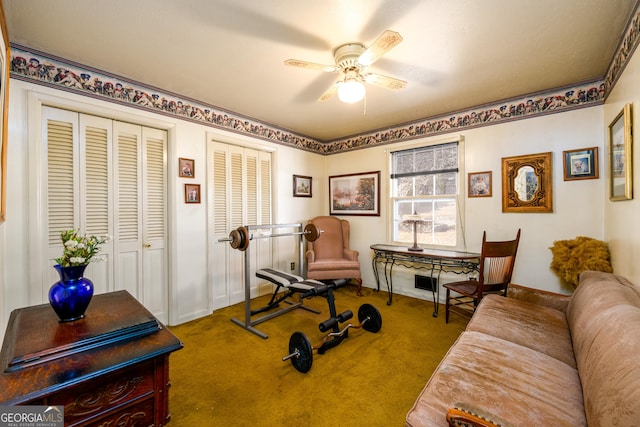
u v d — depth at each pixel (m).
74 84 2.25
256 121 3.68
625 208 1.89
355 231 4.42
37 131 2.09
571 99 2.65
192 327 2.83
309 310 3.25
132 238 2.67
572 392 1.17
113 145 2.54
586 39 1.92
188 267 3.01
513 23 1.74
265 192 3.89
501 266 2.70
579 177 2.62
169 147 2.88
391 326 2.81
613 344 1.03
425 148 3.69
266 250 3.91
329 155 4.76
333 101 3.05
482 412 0.89
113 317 1.31
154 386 1.10
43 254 2.15
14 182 2.00
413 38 1.90
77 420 0.93
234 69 2.34
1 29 1.48
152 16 1.68
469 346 1.53
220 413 1.64
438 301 3.50
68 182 2.29
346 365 2.12
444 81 2.57
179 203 2.93
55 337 1.11
